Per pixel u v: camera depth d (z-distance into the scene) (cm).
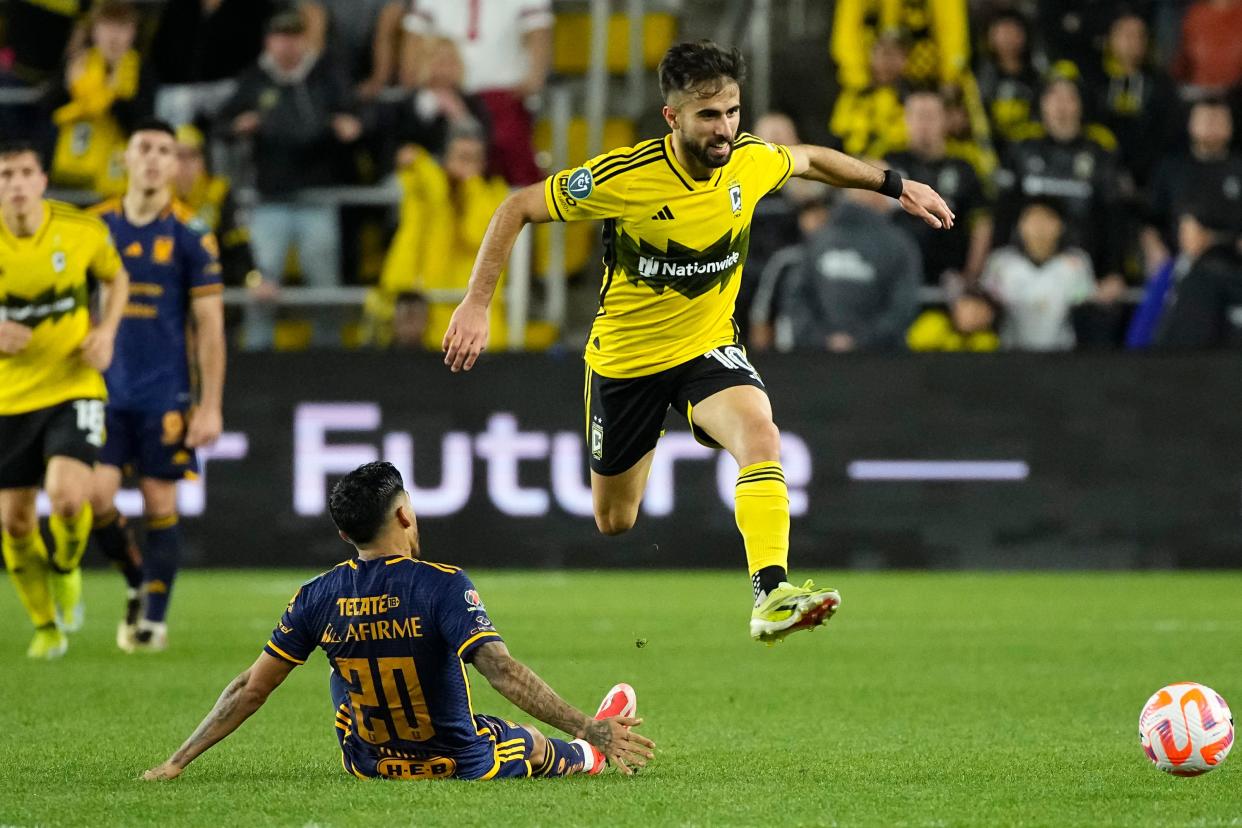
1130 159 6156
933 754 2108
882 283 5562
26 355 3134
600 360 2300
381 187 5869
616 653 3375
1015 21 6088
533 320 6219
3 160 3036
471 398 5453
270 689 1812
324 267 5809
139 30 5953
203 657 3281
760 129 5716
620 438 2330
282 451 5422
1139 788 1822
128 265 3366
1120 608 4303
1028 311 5684
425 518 5456
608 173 2109
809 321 5600
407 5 6156
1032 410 5444
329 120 5753
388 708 1769
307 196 5772
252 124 5725
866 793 1783
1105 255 5891
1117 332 5784
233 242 5388
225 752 2125
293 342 5903
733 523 5453
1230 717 1844
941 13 6069
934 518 5453
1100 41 6297
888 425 5453
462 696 1789
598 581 5150
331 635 1756
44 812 1656
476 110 5906
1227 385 5412
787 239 5781
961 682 2927
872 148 5869
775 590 1912
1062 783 1859
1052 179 5838
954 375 5447
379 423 5447
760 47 6431
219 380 3428
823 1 6625
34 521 3219
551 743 1891
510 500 5453
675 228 2134
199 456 5425
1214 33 6366
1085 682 2919
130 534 3431
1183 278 5578
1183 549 5428
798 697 2734
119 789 1798
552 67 6644
